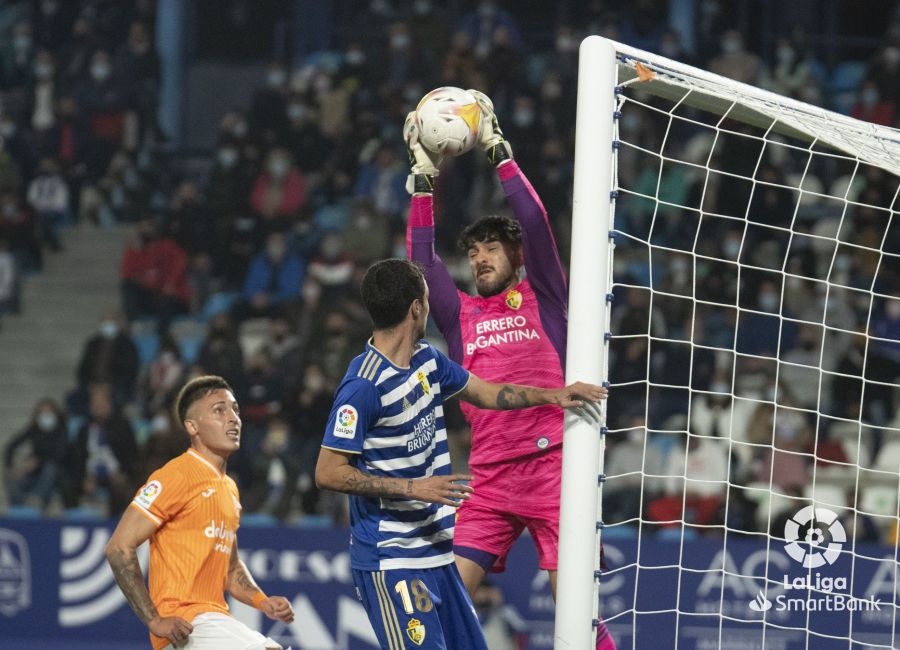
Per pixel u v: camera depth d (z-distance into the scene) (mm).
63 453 45531
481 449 17906
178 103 69625
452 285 17953
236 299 52625
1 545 38969
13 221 57312
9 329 56469
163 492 18875
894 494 42312
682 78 16625
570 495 15250
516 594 36531
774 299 48562
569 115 55688
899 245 51625
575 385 15125
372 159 56156
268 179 55062
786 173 53875
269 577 37750
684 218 51750
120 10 64625
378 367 14984
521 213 16688
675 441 42969
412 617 15008
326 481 14562
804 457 42094
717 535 40062
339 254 51031
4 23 65750
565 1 67750
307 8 69500
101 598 38719
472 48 58875
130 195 59656
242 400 45562
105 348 49312
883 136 18875
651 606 35750
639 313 45781
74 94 60688
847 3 68625
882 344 47625
